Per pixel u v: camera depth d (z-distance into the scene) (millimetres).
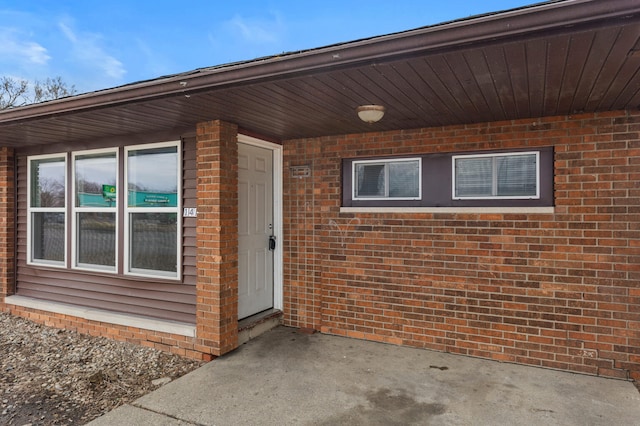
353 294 5098
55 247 6020
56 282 5910
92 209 5562
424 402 3459
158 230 5008
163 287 4922
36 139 5566
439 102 3592
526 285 4254
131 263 5215
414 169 4852
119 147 5254
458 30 2277
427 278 4695
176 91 3305
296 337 5098
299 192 5441
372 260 4988
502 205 4402
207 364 4316
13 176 6355
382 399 3512
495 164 4449
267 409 3354
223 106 3762
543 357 4188
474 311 4473
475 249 4469
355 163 5156
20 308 6105
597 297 3994
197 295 4566
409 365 4234
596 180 3988
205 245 4508
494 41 2277
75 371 4246
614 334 3939
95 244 5570
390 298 4887
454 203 4625
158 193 4980
